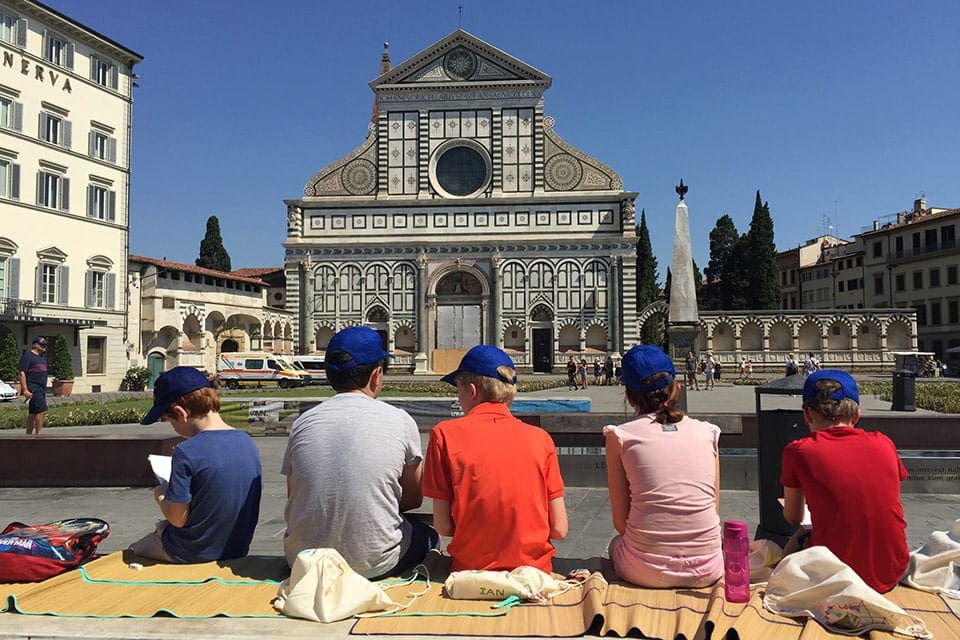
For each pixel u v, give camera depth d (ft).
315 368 204.23
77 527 21.72
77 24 160.45
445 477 19.58
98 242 167.94
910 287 278.05
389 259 217.15
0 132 144.97
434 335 216.54
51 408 111.65
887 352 227.40
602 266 213.66
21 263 149.28
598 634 16.42
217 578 20.20
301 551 18.63
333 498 19.24
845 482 18.75
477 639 16.22
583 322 213.05
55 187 157.58
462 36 216.54
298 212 219.20
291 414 79.92
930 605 18.22
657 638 16.08
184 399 21.94
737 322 231.50
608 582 19.39
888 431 48.67
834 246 349.41
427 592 19.02
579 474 47.85
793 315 230.89
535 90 215.92
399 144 218.38
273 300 267.39
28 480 47.70
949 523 37.35
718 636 15.72
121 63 175.01
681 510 18.56
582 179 215.92
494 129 216.13
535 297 214.69
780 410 28.91
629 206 211.61
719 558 18.78
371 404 20.36
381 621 17.19
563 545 33.91
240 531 21.94
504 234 215.51
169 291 190.80
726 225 346.95
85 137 164.86
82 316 163.12
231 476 21.53
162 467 23.02
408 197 217.36
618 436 19.38
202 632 16.69
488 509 19.07
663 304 149.69
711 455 19.15
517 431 19.97
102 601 18.58
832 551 18.85
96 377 165.99
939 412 94.07
